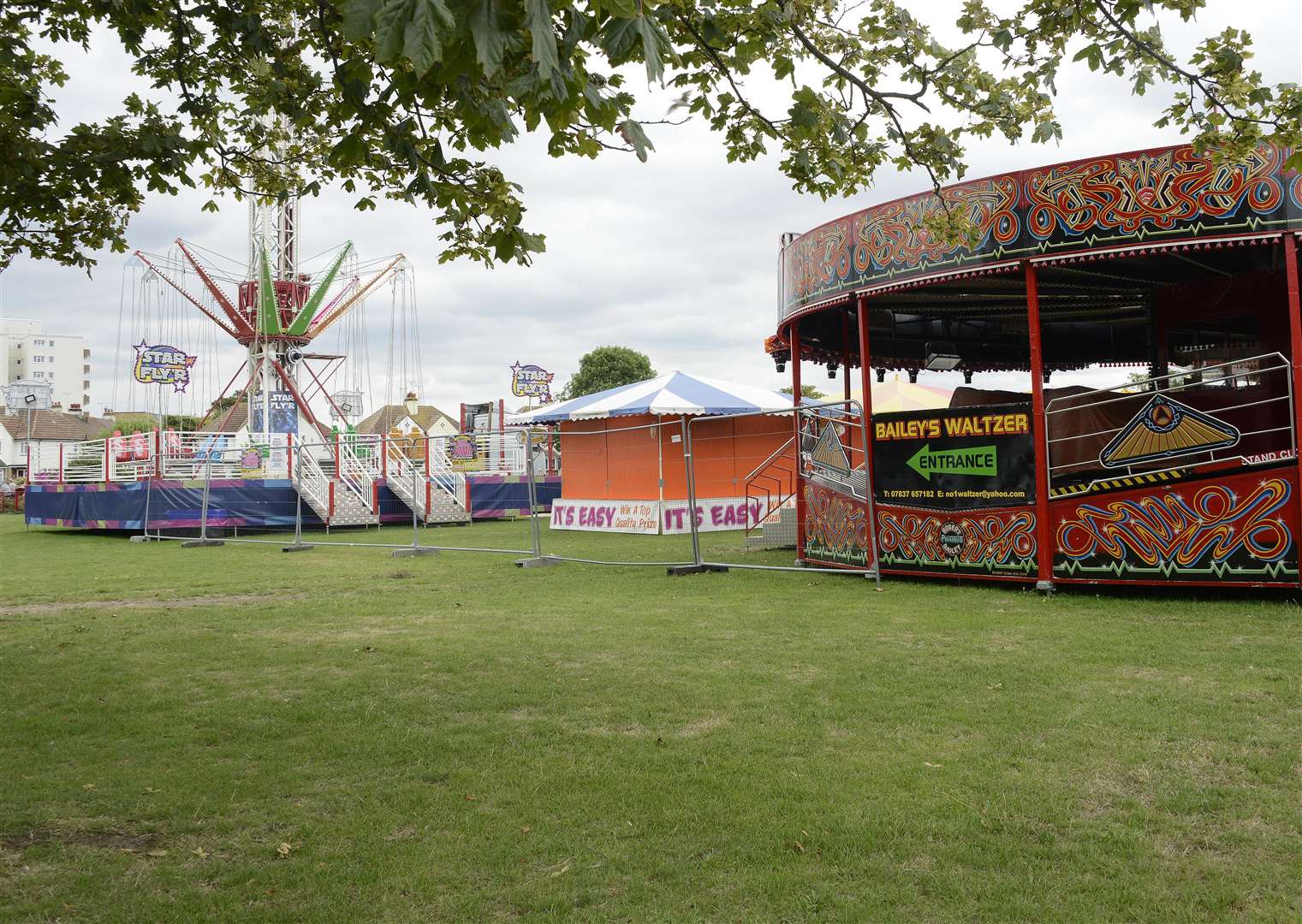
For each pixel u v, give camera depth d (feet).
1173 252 34.27
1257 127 22.89
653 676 24.16
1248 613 30.25
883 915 11.37
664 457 77.56
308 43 23.32
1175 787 15.30
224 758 18.03
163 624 34.55
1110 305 53.21
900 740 18.20
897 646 27.09
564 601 38.37
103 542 83.10
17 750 18.63
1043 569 36.37
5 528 108.78
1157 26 20.97
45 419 258.78
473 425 162.50
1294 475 31.45
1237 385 46.60
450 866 12.95
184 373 115.03
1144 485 34.19
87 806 15.49
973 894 11.85
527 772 16.78
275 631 32.48
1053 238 35.09
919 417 40.45
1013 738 18.10
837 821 14.16
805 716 19.99
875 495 42.22
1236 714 19.15
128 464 94.17
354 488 98.43
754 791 15.51
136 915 11.69
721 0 18.43
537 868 12.87
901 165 22.88
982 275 38.11
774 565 49.34
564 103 10.76
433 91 12.12
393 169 23.75
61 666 26.86
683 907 11.66
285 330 167.94
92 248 27.99
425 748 18.31
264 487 93.09
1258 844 13.15
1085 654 25.22
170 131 22.82
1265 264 43.14
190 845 13.89
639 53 10.58
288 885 12.48
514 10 9.35
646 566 51.42
